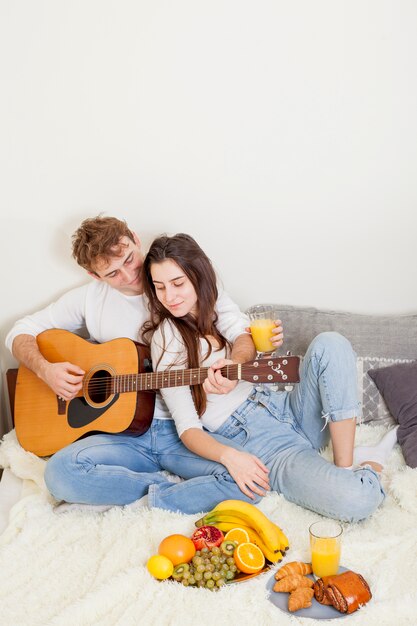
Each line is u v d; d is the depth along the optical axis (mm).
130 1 2271
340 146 2367
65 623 1486
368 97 2324
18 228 2463
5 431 2633
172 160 2396
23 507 1945
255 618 1466
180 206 2438
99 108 2357
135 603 1523
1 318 2545
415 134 2348
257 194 2420
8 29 2299
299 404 2039
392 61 2291
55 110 2361
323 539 1538
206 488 1892
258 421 2035
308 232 2449
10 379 2479
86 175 2414
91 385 2123
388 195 2410
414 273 2482
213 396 2049
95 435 2080
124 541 1753
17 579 1668
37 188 2430
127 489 1970
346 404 1920
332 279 2494
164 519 1849
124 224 2166
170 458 2080
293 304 2521
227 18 2277
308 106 2338
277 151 2381
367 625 1427
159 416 2148
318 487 1837
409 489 1901
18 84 2344
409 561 1614
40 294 2525
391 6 2242
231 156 2389
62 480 1940
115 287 2184
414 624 1429
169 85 2334
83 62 2322
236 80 2324
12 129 2379
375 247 2461
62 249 2480
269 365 1841
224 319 2168
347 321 2383
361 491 1788
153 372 2035
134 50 2309
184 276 1997
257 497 1896
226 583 1586
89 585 1627
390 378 2248
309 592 1510
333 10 2258
